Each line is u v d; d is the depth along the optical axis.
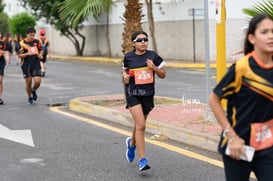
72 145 9.86
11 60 39.12
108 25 39.41
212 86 18.44
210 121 10.66
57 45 48.28
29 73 15.26
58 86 20.19
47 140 10.32
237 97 4.67
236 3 28.72
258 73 4.57
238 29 28.86
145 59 7.79
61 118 12.98
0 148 9.65
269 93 4.55
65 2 13.18
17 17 46.19
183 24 31.72
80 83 21.23
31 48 15.14
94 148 9.59
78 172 8.01
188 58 31.59
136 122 7.71
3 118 12.98
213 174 7.79
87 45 42.62
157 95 16.62
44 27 50.28
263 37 4.53
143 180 7.56
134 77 7.73
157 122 10.73
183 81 21.00
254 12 9.23
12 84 21.12
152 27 29.92
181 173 7.88
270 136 4.68
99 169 8.16
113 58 37.41
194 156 8.86
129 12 13.47
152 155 8.98
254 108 4.61
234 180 4.77
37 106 15.10
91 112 13.32
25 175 7.86
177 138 10.02
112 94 17.09
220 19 10.23
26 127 11.73
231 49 29.00
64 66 31.91
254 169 4.78
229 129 4.62
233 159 4.70
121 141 10.19
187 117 11.32
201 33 30.41
